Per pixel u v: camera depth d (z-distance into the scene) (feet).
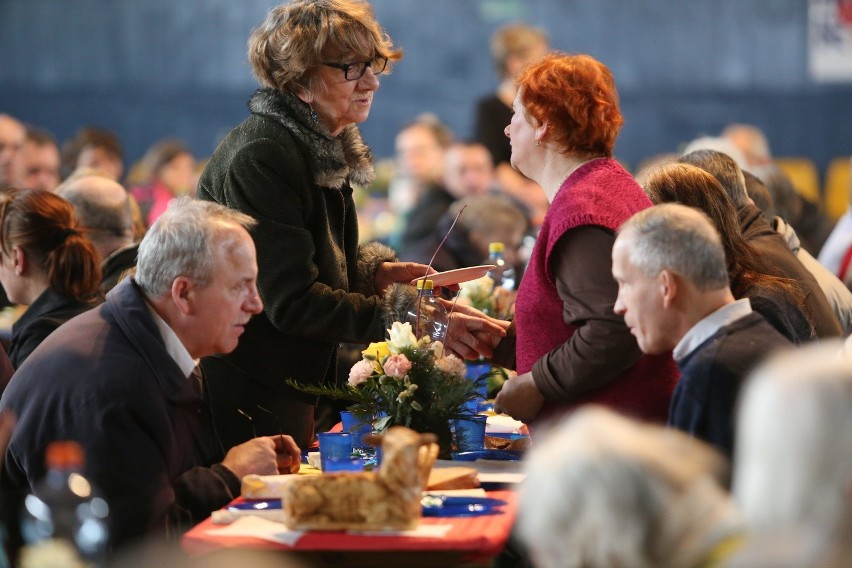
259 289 22.00
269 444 19.36
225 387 22.57
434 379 19.54
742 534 10.78
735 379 16.40
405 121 76.38
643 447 11.00
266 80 22.76
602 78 20.04
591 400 19.47
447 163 50.52
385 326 21.86
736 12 73.92
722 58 74.59
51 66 77.82
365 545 15.17
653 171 22.81
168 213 18.98
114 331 18.51
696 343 16.99
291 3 22.57
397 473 15.79
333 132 23.08
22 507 15.10
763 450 10.81
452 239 34.19
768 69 74.28
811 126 74.13
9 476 18.89
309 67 22.25
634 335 18.34
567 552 10.81
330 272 23.02
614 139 20.21
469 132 76.02
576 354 18.95
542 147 20.10
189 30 77.36
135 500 17.67
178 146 54.13
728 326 16.88
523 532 11.22
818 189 68.85
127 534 17.56
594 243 18.88
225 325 18.81
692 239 16.96
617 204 19.21
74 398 17.98
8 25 77.46
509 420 23.86
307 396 23.13
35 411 18.17
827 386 10.70
